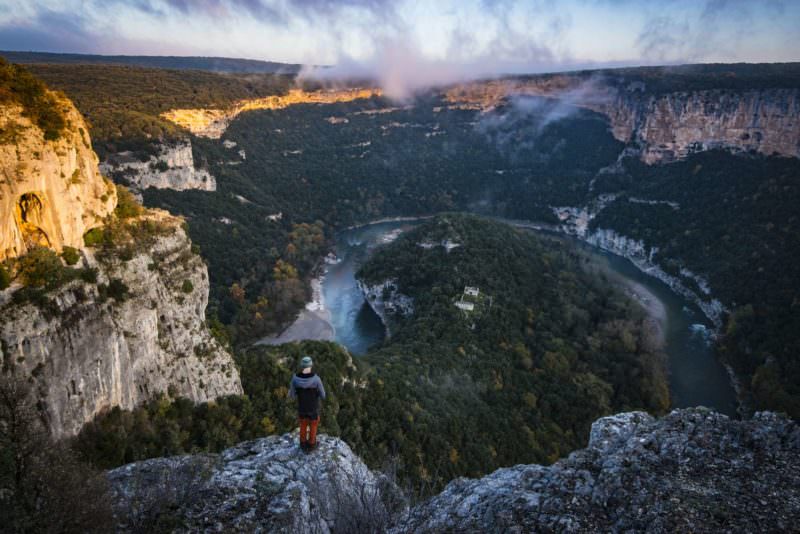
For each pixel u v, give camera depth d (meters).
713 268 143.62
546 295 116.81
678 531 11.65
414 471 49.44
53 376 27.77
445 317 100.94
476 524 14.16
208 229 144.38
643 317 113.44
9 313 25.88
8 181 26.75
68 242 30.92
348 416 54.56
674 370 101.81
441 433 59.88
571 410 79.25
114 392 32.97
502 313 102.38
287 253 151.12
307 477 18.31
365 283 132.25
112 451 29.98
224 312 114.75
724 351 107.00
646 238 179.88
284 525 15.62
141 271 36.09
